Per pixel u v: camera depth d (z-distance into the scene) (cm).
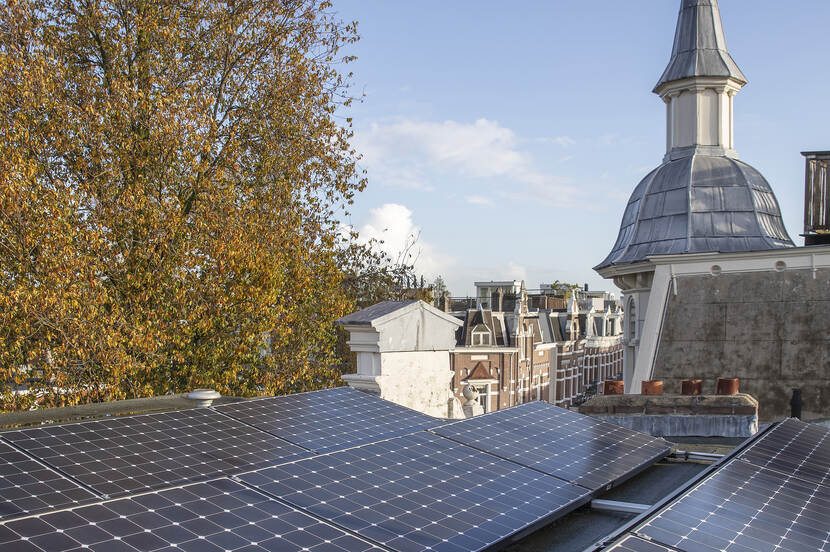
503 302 8194
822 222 2259
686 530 486
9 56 2098
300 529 457
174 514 453
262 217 2522
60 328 2000
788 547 491
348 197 2898
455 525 508
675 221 2753
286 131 2667
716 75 2833
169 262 2281
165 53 2477
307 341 2767
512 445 761
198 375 2353
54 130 2178
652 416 1226
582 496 626
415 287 3478
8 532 385
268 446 665
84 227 2139
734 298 2150
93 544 388
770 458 746
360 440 730
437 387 1203
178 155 2336
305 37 2784
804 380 1997
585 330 9675
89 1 2420
